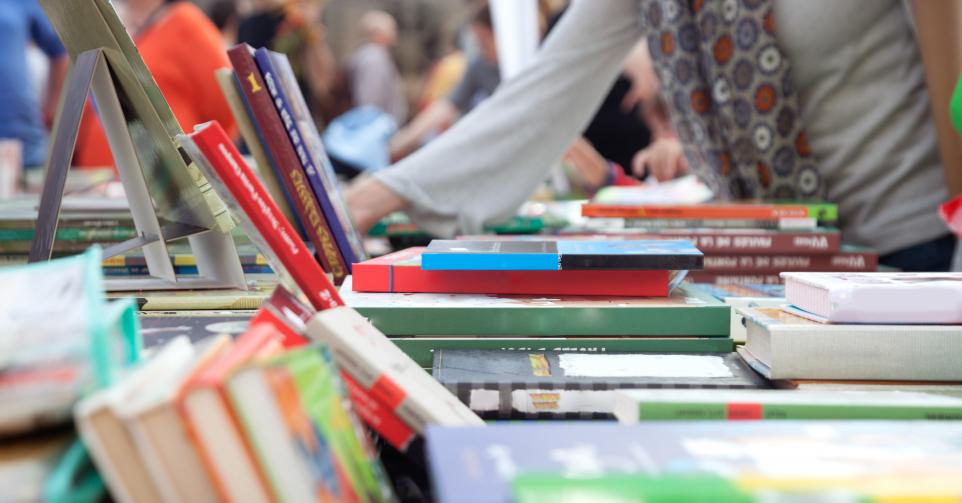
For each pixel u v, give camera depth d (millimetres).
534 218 1759
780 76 1625
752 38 1615
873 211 1667
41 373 515
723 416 730
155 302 1020
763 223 1523
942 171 1636
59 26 1009
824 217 1546
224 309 1030
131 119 978
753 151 1701
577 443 573
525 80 1620
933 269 1626
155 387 523
